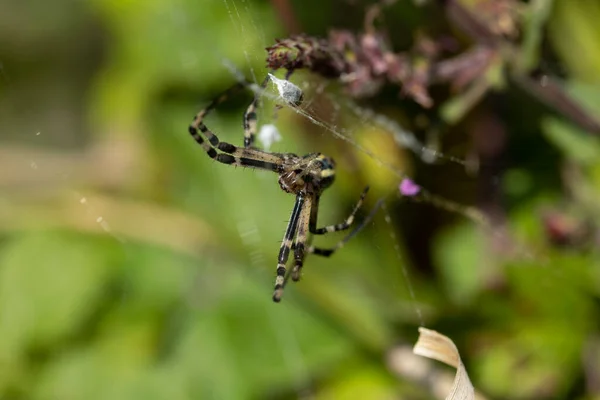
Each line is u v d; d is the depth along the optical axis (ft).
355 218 0.97
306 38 0.91
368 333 1.07
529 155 1.06
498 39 0.98
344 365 1.06
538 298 1.03
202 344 1.08
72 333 1.09
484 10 0.99
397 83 0.97
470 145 1.06
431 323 1.06
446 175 1.07
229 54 1.10
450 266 1.06
